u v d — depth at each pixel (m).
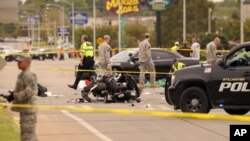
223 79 56.78
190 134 48.94
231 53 56.94
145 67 95.94
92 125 53.97
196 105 58.47
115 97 74.06
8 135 46.72
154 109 66.38
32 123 35.84
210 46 90.19
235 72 56.28
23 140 35.88
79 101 75.00
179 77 59.22
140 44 96.06
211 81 57.38
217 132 49.97
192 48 116.94
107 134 48.97
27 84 35.50
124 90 74.31
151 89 95.75
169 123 55.38
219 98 57.12
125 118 58.72
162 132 50.00
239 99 56.12
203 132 50.00
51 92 90.06
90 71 88.19
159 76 105.75
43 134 48.75
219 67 57.28
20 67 35.72
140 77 95.00
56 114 61.59
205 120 57.31
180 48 118.81
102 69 96.44
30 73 35.72
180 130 51.09
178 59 105.50
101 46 96.69
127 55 106.31
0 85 107.94
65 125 53.84
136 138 46.97
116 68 105.25
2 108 61.19
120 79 74.69
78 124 54.50
